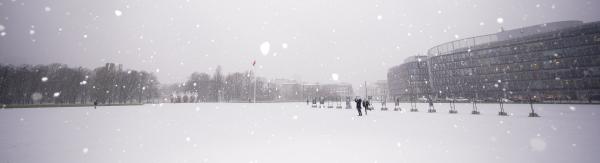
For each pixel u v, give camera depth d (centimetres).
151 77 8244
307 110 2805
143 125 1282
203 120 1557
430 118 1589
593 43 4488
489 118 1517
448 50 6550
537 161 534
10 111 2741
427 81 8081
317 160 574
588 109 2289
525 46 5281
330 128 1119
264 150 677
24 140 843
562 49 4816
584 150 614
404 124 1256
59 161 578
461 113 2030
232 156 616
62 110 2986
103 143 784
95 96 6312
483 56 5853
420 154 614
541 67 5025
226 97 9619
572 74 4638
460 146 693
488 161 543
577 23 5597
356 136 889
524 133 891
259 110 2833
